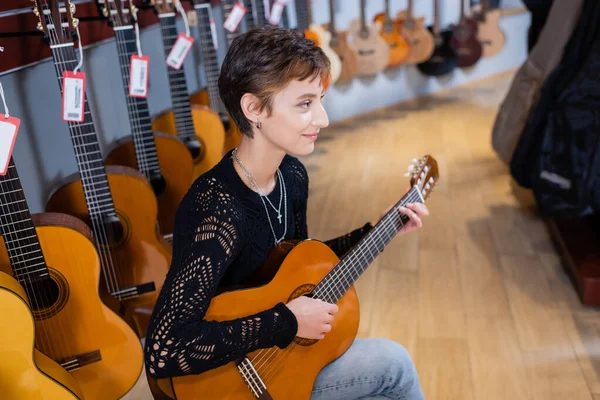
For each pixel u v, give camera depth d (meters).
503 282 2.77
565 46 2.89
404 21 5.09
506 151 3.42
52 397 1.54
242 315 1.31
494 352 2.30
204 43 3.17
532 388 2.11
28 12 2.08
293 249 1.40
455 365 2.24
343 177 4.03
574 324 2.45
